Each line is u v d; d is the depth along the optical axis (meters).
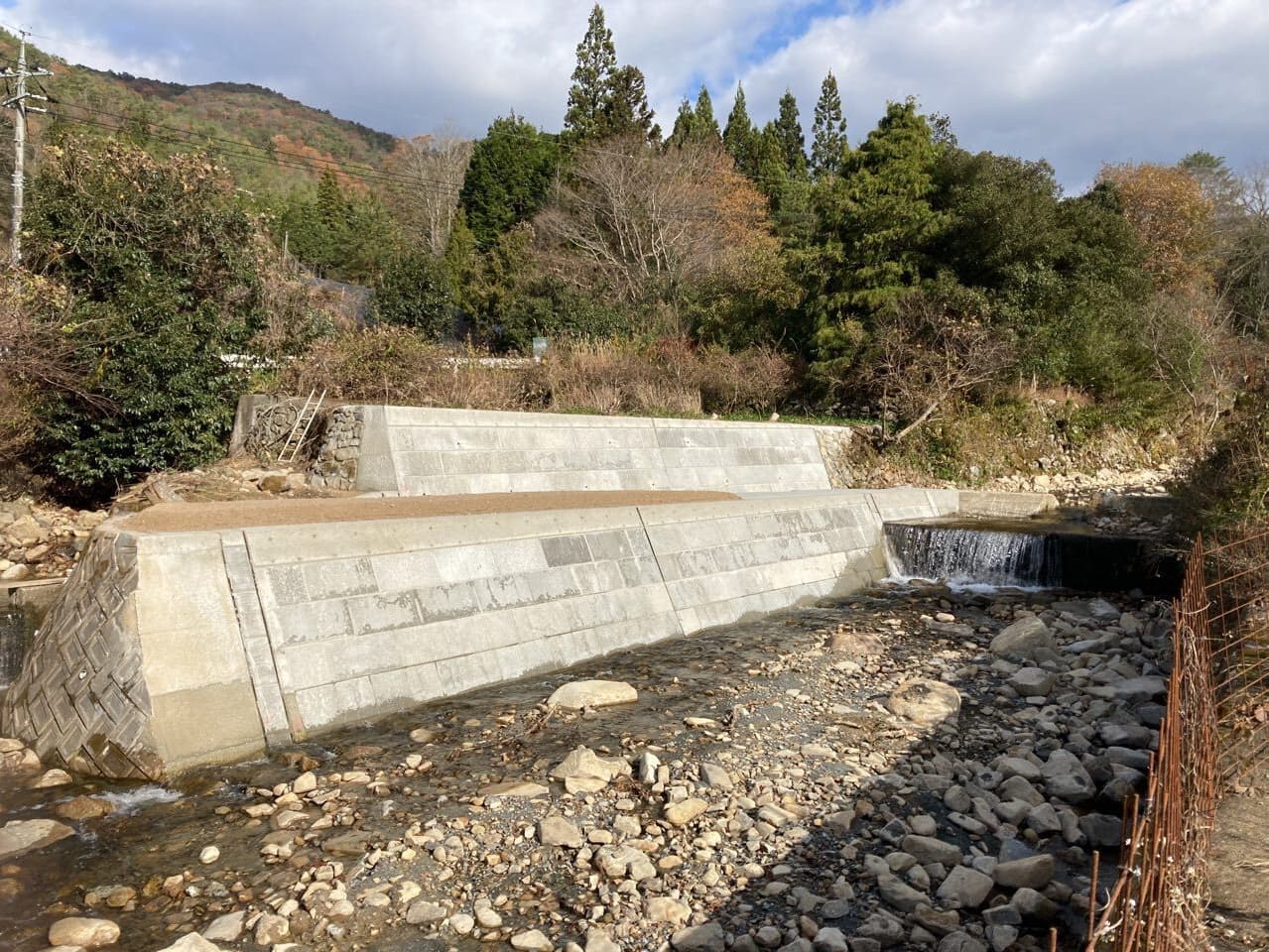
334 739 6.77
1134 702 7.89
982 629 10.80
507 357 22.97
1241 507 9.68
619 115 45.97
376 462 12.04
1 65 28.09
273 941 4.23
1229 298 33.91
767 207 40.94
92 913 4.47
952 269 22.92
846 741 6.95
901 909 4.53
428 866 4.93
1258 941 3.66
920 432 21.17
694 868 4.94
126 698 6.23
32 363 13.42
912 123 23.48
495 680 8.16
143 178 16.77
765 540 12.31
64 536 13.03
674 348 23.55
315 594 7.28
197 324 15.50
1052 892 4.62
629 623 9.71
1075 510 17.73
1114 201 28.25
